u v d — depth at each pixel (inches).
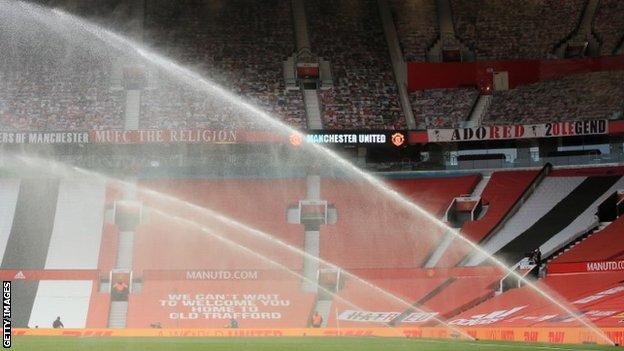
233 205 2116.1
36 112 2167.8
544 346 1309.1
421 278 1939.0
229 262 1967.3
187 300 1879.9
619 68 2239.2
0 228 2016.5
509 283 1893.5
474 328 1578.5
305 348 1322.6
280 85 2267.5
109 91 2236.7
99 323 1809.8
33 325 1795.0
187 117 2177.7
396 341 1475.1
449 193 2135.8
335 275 1940.2
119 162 2185.0
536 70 2293.3
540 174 2151.8
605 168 2145.7
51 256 1955.0
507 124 2105.1
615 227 1982.0
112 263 1952.5
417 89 2290.8
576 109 2158.0
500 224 2038.6
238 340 1531.7
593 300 1716.3
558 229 1989.4
